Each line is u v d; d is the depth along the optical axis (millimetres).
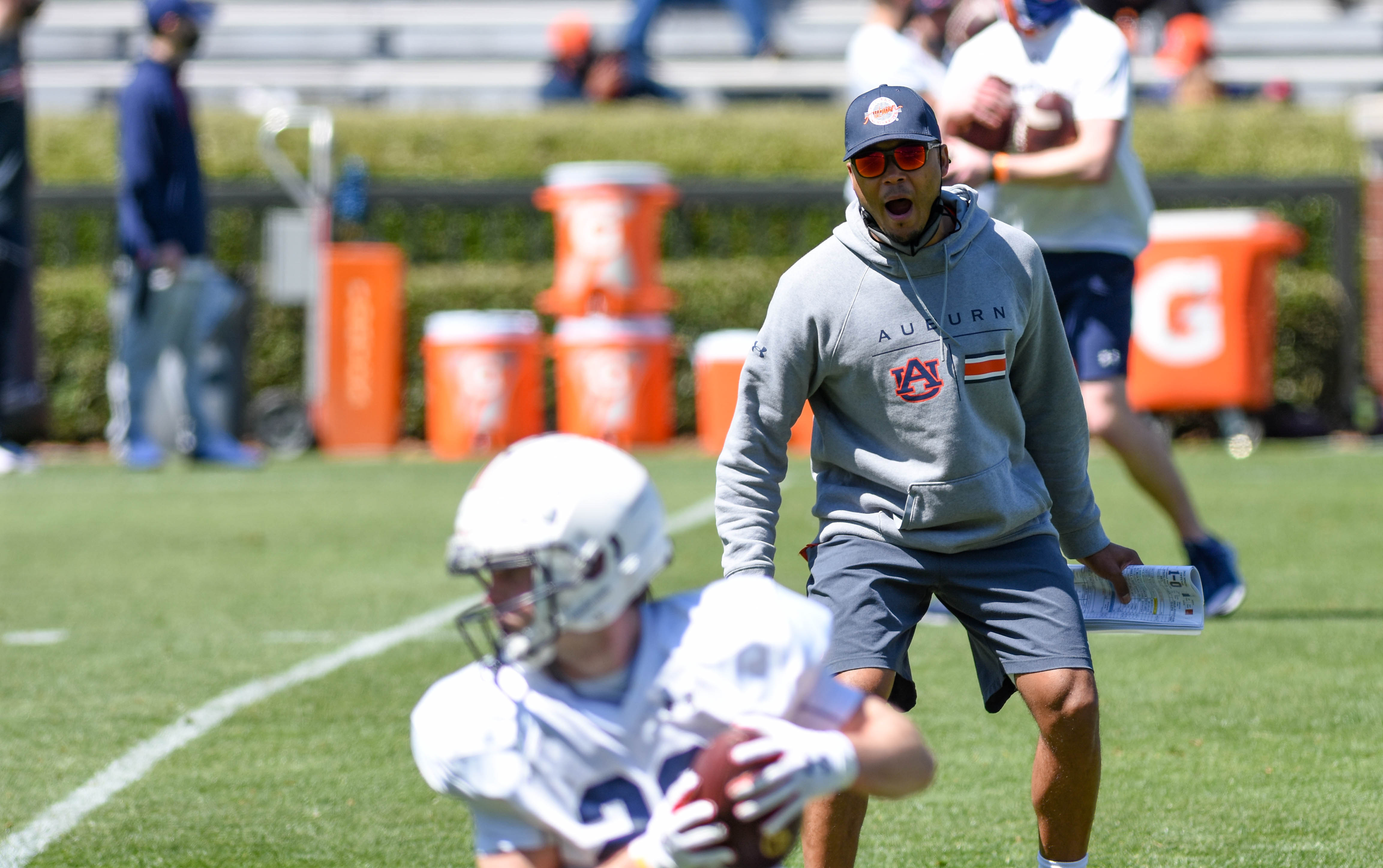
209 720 17500
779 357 11836
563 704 8086
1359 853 12844
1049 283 11984
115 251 50500
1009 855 13047
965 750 16016
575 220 45312
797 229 50125
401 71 76250
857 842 11305
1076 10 18859
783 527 31375
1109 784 14844
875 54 23062
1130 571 12156
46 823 14070
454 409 45812
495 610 7863
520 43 80250
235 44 79875
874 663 11625
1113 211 19594
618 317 45562
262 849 13414
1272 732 16375
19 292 42844
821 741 7762
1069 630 11453
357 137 51656
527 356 46125
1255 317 43344
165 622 22969
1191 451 44875
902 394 11625
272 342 49250
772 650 8055
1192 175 49938
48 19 80188
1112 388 20109
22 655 20891
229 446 44062
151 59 40750
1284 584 24297
